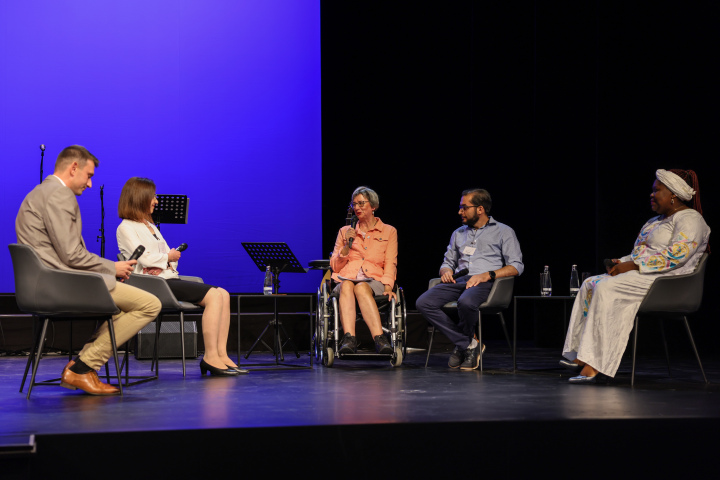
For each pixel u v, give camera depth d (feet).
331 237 22.81
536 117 22.02
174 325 17.26
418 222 23.16
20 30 20.67
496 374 12.78
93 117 21.09
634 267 11.60
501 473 7.49
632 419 7.67
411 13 23.18
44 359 16.71
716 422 7.77
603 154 19.08
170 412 8.16
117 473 6.83
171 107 21.57
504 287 13.78
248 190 22.07
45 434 6.69
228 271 21.93
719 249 17.39
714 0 17.76
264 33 22.17
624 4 18.88
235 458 7.06
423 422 7.39
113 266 10.21
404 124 23.17
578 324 11.99
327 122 22.86
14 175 20.58
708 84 17.80
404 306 14.74
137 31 21.38
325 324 14.47
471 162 22.90
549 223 21.89
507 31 22.91
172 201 16.14
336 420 7.52
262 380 11.84
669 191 11.85
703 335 17.54
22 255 9.64
